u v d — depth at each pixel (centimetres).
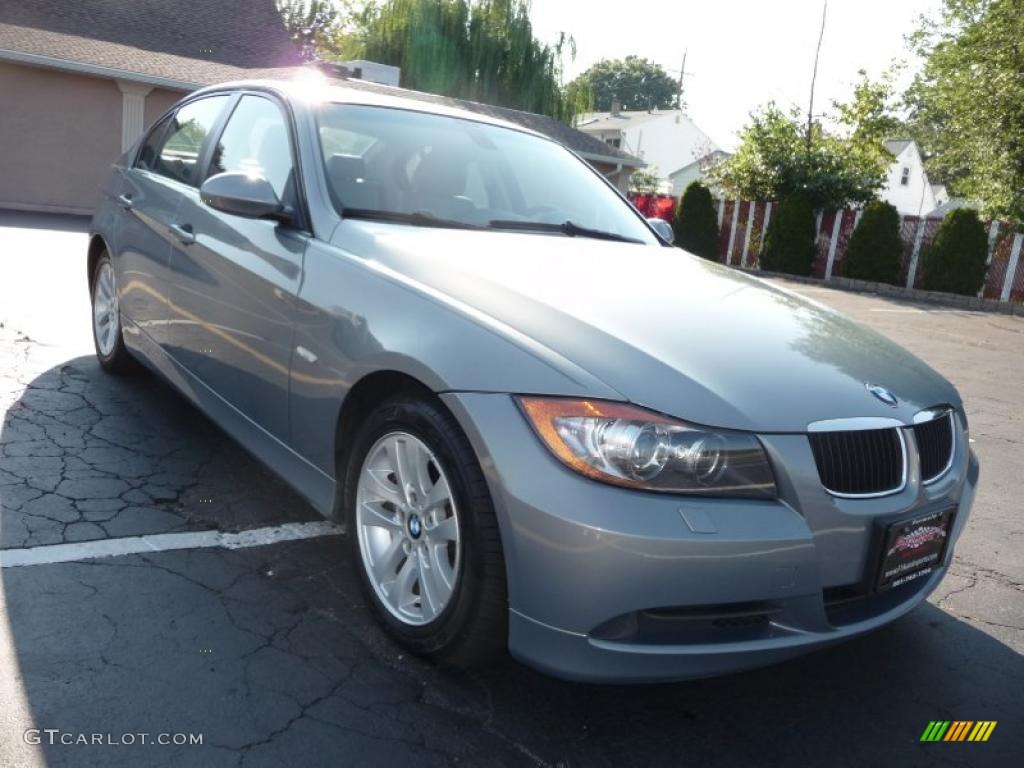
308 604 277
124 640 244
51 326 579
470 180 347
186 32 2061
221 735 211
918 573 251
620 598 202
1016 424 649
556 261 288
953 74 2291
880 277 1834
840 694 262
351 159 323
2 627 242
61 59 1530
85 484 342
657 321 246
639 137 5484
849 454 228
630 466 204
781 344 254
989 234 1727
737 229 2156
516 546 210
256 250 314
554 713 237
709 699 254
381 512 265
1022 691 273
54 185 1596
